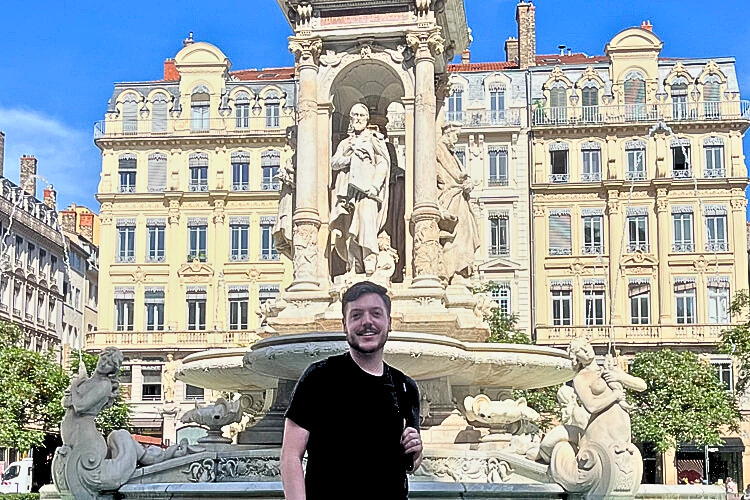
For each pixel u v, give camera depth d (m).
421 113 14.27
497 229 56.31
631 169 55.84
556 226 55.94
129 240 58.25
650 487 11.68
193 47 58.78
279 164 57.62
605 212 55.66
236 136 57.62
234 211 57.75
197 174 58.22
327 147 14.68
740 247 54.69
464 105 57.06
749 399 52.50
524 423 13.88
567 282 55.56
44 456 40.75
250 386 14.56
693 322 54.59
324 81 14.79
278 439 13.30
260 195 57.41
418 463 5.08
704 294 54.69
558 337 54.84
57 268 66.44
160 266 57.66
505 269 55.78
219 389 15.10
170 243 57.84
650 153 55.78
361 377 4.88
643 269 55.22
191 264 57.44
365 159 14.15
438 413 13.06
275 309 14.26
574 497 10.79
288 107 58.12
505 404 13.04
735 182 54.75
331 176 14.68
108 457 11.35
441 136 15.05
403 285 13.98
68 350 62.62
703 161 55.50
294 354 11.84
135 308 57.66
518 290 55.69
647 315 55.03
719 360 53.53
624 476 10.69
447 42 15.84
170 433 56.06
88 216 74.19
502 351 12.96
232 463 11.42
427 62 14.42
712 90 55.97
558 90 56.84
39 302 63.22
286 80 58.62
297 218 14.43
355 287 4.97
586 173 56.03
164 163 58.31
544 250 55.72
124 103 58.84
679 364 42.34
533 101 56.75
